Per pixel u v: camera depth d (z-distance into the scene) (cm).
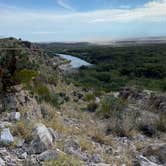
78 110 1664
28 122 772
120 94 2620
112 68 7312
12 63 966
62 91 2152
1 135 655
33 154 633
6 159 571
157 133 1213
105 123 1318
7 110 848
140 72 6406
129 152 886
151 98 2011
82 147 768
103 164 667
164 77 5778
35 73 1020
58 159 600
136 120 1327
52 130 804
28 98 1015
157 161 843
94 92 2770
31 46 3753
